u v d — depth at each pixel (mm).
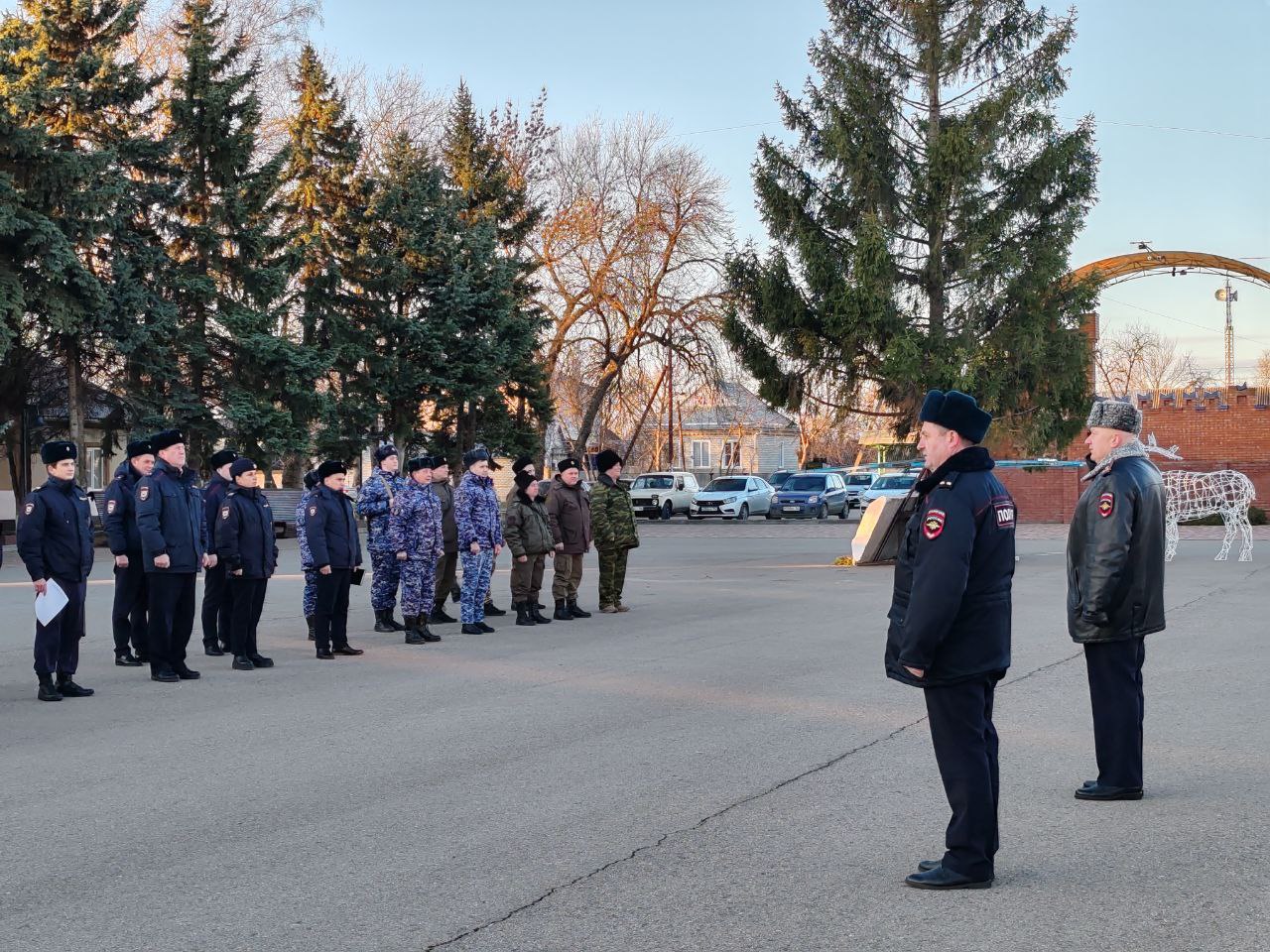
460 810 6027
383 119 46344
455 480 40438
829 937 4289
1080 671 10148
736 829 5648
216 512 12141
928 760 6980
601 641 12422
